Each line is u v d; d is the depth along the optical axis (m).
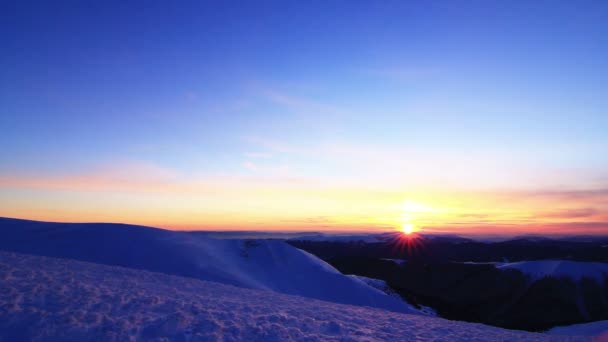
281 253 65.12
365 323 16.20
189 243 58.62
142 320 11.46
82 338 9.66
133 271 23.91
